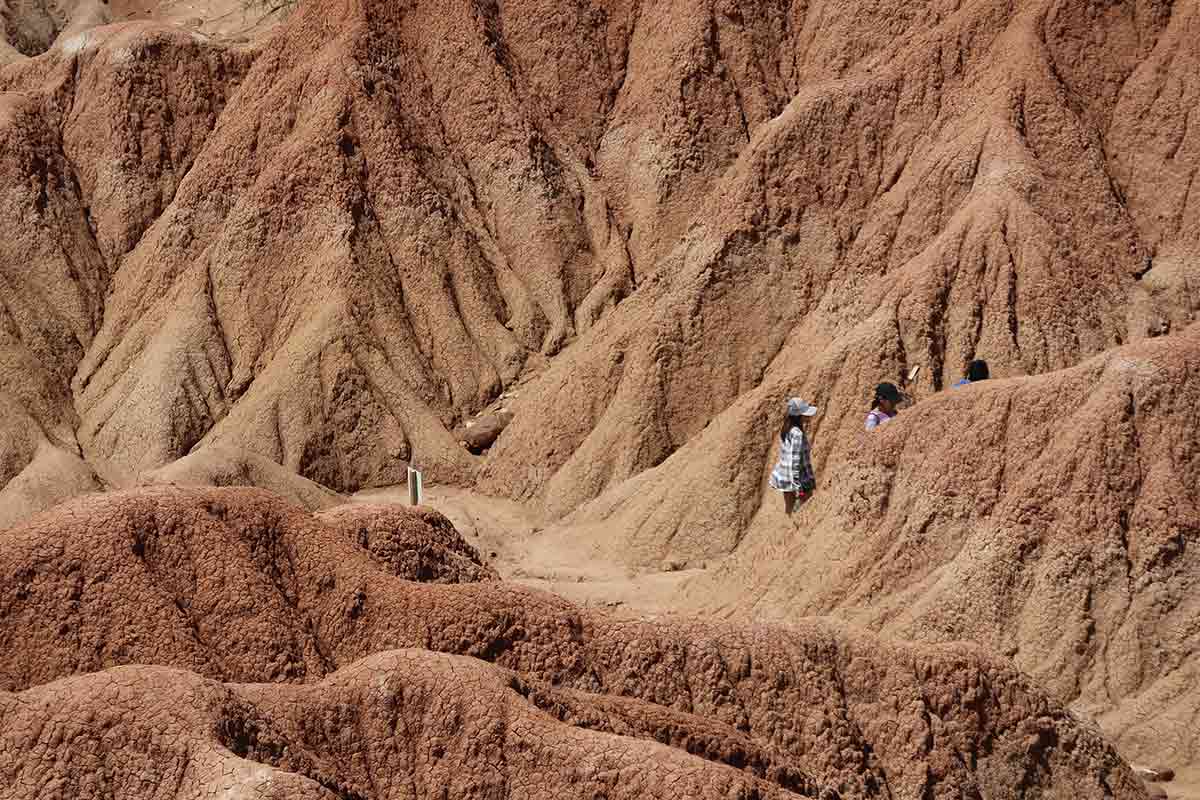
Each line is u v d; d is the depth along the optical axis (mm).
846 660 15297
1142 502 20312
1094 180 30094
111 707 11922
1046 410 21547
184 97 40406
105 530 14977
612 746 12453
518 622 14953
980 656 15414
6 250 37750
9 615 14547
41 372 35625
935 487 21797
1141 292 28906
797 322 31016
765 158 32406
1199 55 31219
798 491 24578
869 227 30938
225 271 36250
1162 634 19609
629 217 37562
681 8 38531
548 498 30312
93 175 39719
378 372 34062
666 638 15086
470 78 38344
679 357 30875
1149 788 17531
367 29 38500
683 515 27016
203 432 34375
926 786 14734
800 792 14008
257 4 50219
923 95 32281
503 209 37281
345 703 13070
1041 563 20500
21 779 11711
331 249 35656
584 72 39156
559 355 35344
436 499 31641
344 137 36750
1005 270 28094
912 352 27594
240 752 12008
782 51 37906
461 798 12555
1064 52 31906
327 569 15469
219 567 15047
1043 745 15227
